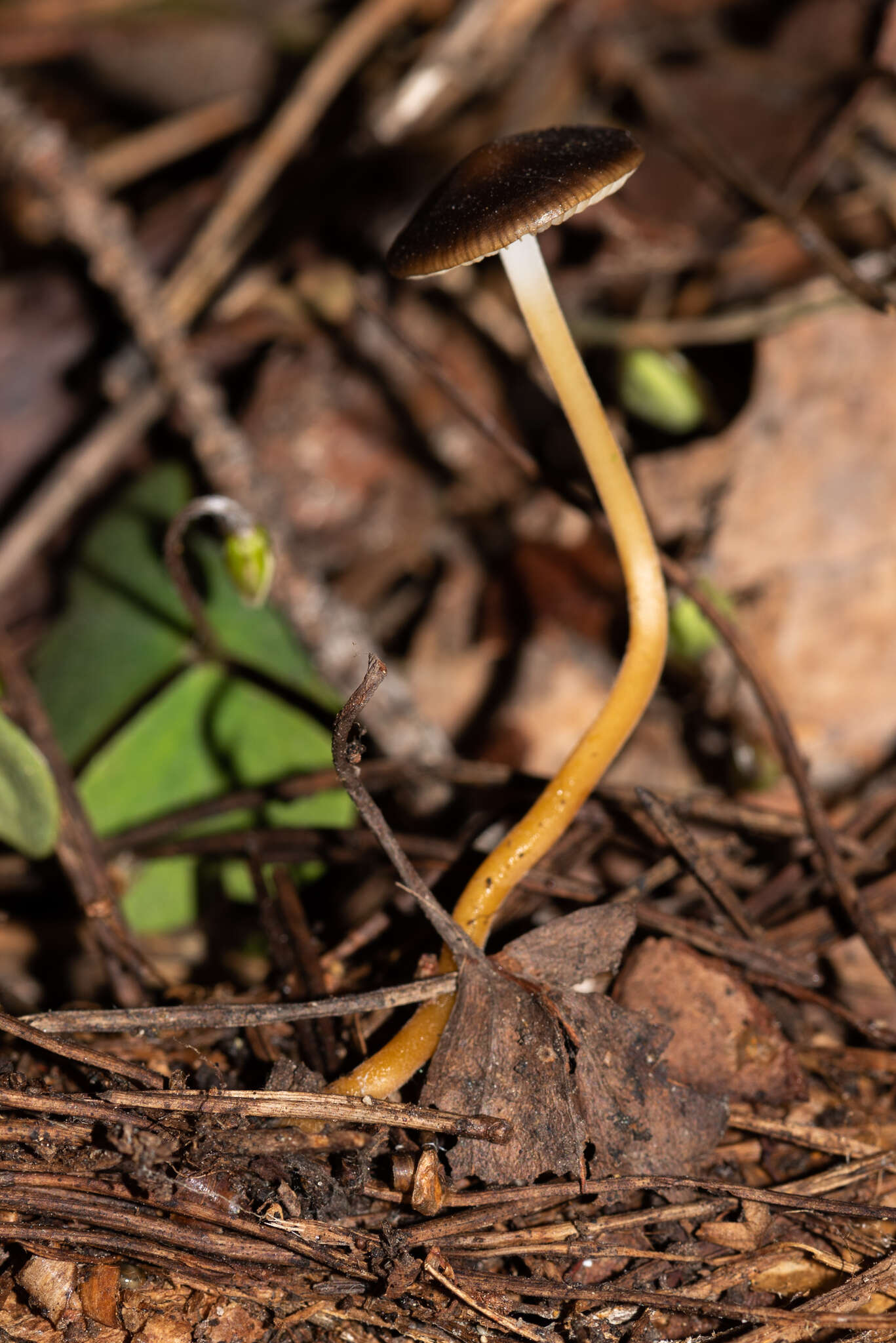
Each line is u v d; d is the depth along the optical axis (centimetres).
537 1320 22
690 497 28
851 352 28
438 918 23
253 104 38
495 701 27
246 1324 22
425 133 35
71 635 27
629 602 23
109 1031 23
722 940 24
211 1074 23
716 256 31
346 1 39
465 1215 22
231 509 25
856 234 31
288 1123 22
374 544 29
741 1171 23
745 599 27
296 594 27
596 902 24
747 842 25
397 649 28
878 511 27
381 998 23
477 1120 22
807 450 28
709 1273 22
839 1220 23
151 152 37
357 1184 22
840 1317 22
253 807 26
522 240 23
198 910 25
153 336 28
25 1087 22
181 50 39
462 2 36
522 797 25
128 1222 22
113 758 26
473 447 31
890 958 24
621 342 29
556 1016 23
